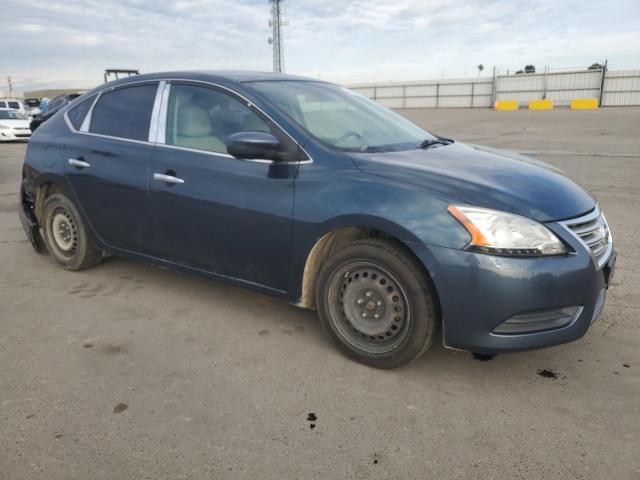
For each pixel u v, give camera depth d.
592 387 2.82
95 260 4.54
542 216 2.65
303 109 3.45
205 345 3.29
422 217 2.69
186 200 3.54
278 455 2.29
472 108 48.81
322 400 2.70
